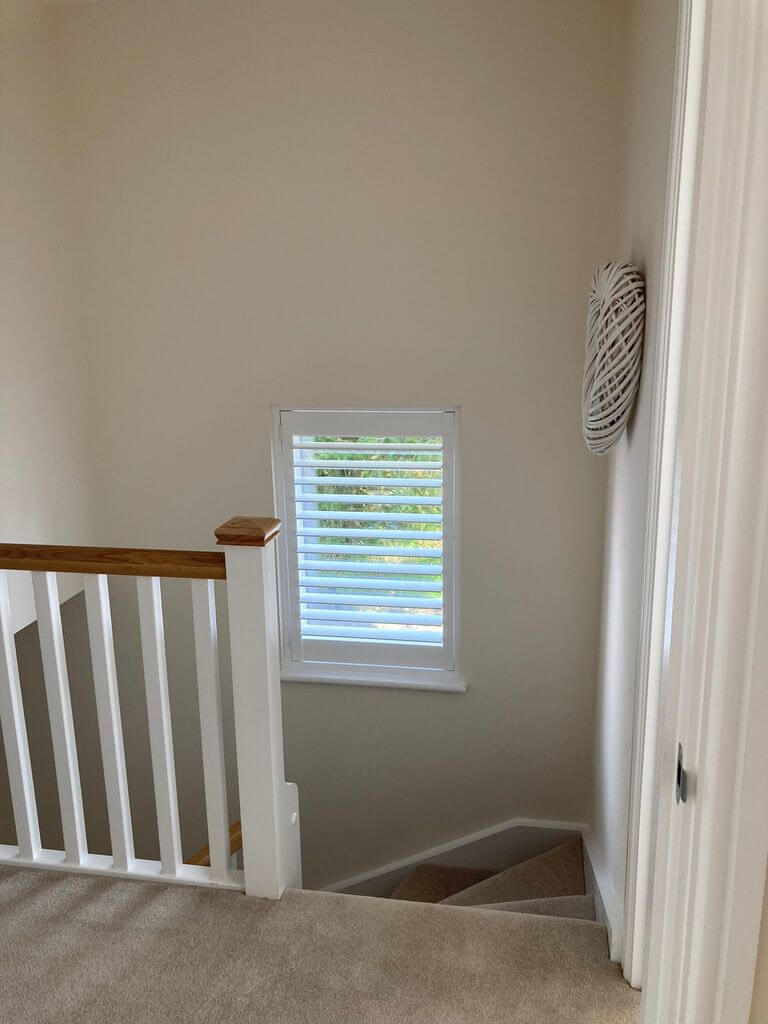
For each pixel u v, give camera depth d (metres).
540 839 3.48
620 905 2.31
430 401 3.13
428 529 3.32
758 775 0.89
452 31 2.82
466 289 3.01
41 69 3.01
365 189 2.99
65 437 3.24
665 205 1.68
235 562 2.04
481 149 2.88
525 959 2.04
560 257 2.92
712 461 0.95
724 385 0.92
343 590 3.47
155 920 2.16
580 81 2.77
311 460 3.34
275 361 3.21
